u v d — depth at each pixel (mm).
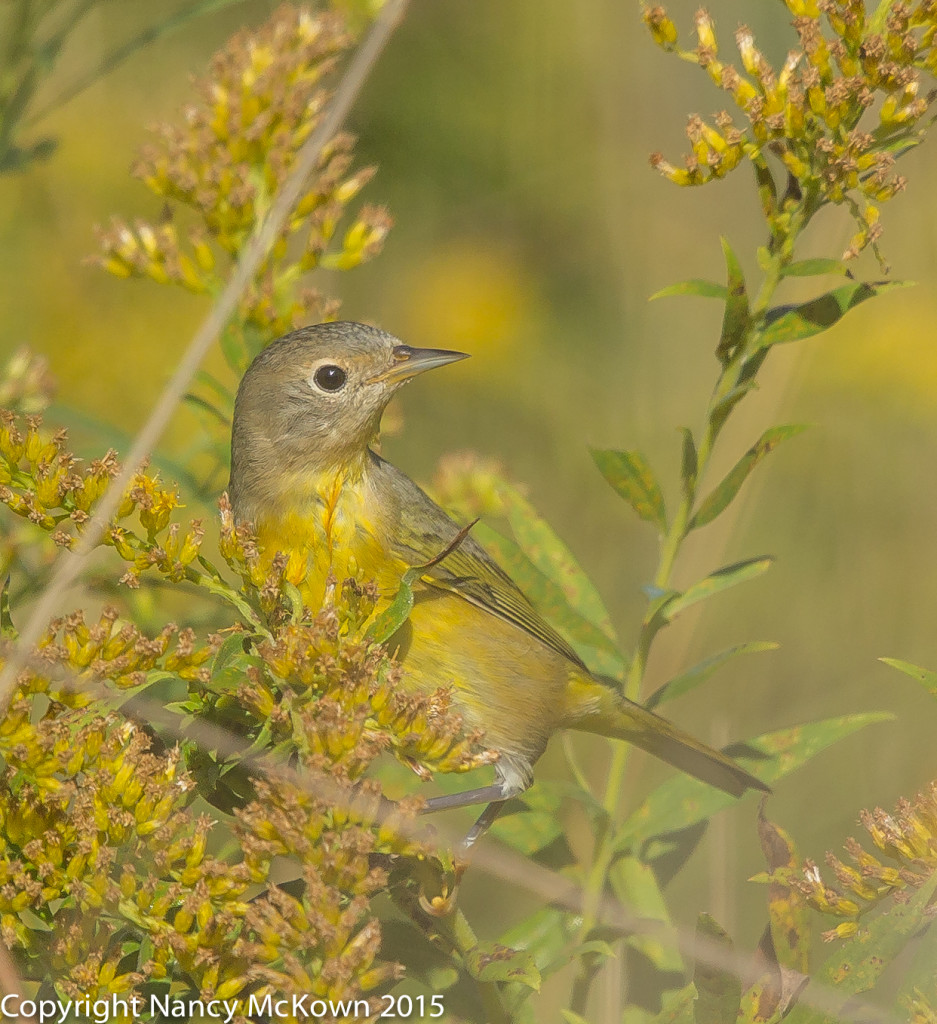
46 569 7629
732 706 12578
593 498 15016
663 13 6633
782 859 5395
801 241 11188
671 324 15703
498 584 8078
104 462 5617
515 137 16000
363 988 4715
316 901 4691
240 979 4938
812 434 14562
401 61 15875
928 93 6418
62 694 5113
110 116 13562
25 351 8164
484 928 10242
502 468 9695
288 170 7895
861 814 5312
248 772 5633
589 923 6898
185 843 5000
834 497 14039
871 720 7141
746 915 10352
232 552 5609
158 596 8664
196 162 7965
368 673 5285
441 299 15781
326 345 7926
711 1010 4949
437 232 16156
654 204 15781
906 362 14969
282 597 5754
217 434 8344
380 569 7801
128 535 5551
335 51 8109
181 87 13852
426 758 5297
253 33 8461
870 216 6496
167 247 8047
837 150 6430
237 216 7922
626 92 15906
